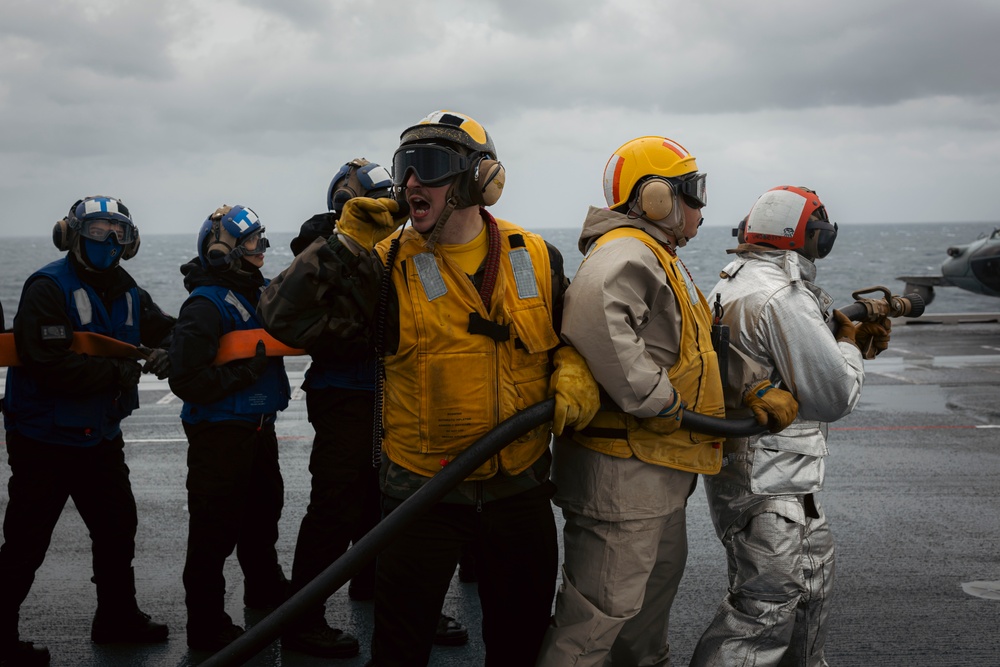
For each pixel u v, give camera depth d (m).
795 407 2.99
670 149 2.90
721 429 2.84
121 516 3.94
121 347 3.81
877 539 5.43
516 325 2.66
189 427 3.82
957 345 13.91
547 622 2.90
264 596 4.36
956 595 4.58
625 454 2.81
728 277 3.29
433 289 2.62
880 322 3.57
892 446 7.77
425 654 2.77
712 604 4.50
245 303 3.80
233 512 3.86
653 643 3.22
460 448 2.65
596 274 2.67
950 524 5.70
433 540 2.69
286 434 8.43
